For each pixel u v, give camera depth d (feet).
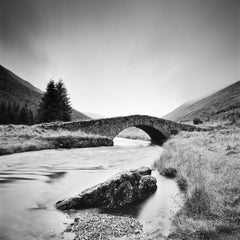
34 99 473.67
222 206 20.10
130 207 23.90
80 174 40.57
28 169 43.83
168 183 33.86
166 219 20.67
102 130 112.98
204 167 35.99
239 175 28.78
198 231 16.61
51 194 28.32
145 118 135.85
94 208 23.16
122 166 49.62
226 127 183.52
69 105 171.94
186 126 158.92
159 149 90.53
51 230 17.75
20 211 21.95
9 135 77.10
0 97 371.76
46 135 85.05
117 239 16.33
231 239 15.38
